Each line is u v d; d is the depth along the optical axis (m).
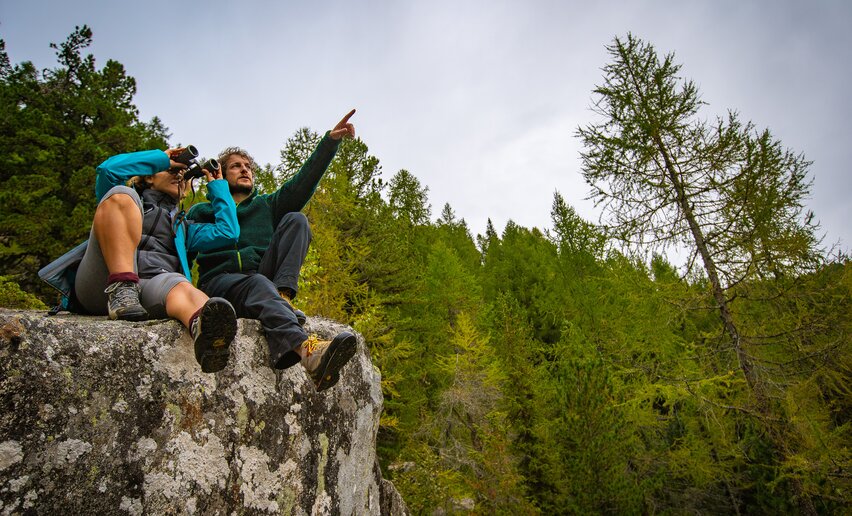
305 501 2.35
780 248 8.38
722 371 9.65
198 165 2.55
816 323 8.24
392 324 13.52
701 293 9.55
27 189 10.39
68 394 1.47
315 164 2.94
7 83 11.88
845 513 8.85
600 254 16.83
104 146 12.01
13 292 6.93
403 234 16.94
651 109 9.93
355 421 3.03
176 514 1.66
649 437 13.66
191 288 1.96
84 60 13.22
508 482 11.45
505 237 43.66
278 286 2.46
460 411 15.48
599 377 9.93
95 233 1.94
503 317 16.80
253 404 2.11
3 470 1.30
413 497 11.08
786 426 8.48
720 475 12.01
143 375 1.68
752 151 8.69
